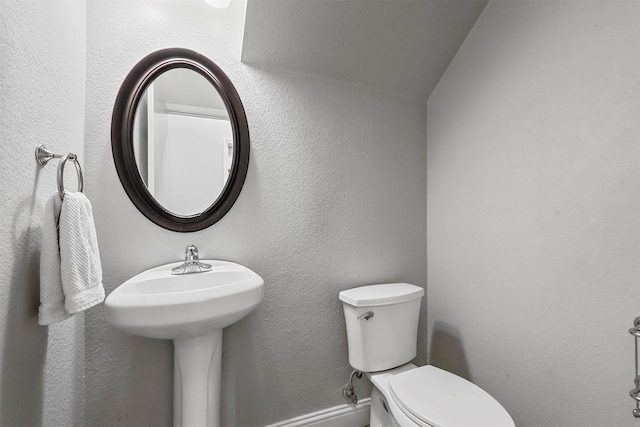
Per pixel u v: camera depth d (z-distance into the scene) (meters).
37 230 0.71
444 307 1.65
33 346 0.69
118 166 1.15
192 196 1.26
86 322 1.10
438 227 1.70
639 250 0.91
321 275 1.50
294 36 1.33
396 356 1.37
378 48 1.47
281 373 1.40
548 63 1.15
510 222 1.30
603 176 0.99
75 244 0.70
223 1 1.28
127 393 1.14
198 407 1.06
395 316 1.37
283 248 1.42
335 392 1.51
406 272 1.73
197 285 1.12
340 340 1.54
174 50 1.24
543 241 1.17
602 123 0.99
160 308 0.83
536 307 1.19
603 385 0.99
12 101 0.59
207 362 1.08
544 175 1.17
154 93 1.21
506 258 1.31
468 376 1.49
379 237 1.65
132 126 1.17
